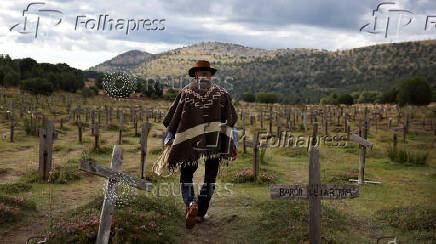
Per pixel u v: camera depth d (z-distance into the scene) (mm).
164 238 4816
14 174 9344
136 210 5578
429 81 187875
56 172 8750
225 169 10156
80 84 70750
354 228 5566
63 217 5496
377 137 20031
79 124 16469
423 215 5766
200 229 5418
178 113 5129
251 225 5539
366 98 122125
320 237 4457
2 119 24516
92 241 4488
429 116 36344
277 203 6332
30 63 71688
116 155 4277
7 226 5277
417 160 11836
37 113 27047
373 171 10742
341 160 12969
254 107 67750
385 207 6578
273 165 11828
